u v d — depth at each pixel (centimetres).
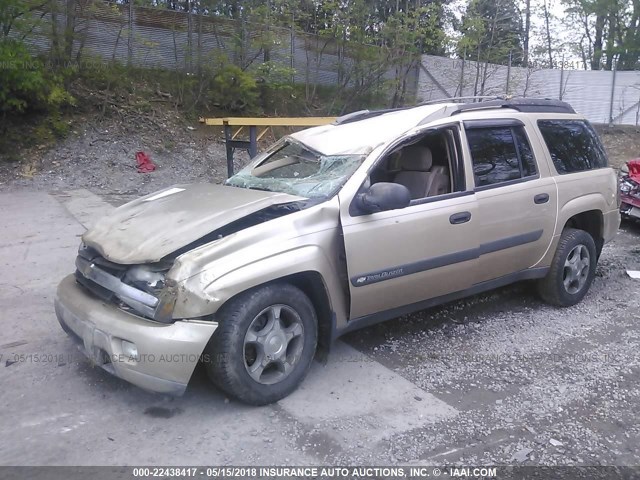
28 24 1219
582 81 2138
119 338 340
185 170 1280
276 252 362
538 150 520
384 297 415
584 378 417
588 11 2352
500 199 475
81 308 370
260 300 355
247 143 894
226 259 345
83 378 404
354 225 393
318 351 434
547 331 504
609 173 591
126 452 321
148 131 1372
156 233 371
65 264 664
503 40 1933
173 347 326
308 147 474
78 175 1180
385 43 1759
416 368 430
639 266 719
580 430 351
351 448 329
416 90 1945
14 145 1219
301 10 1697
